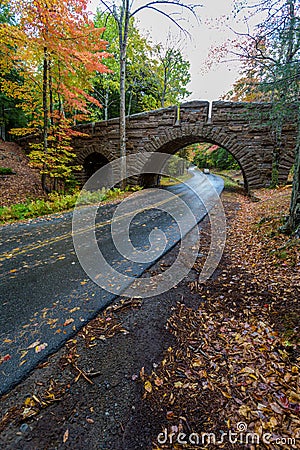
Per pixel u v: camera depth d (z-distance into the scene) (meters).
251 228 5.38
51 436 1.31
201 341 2.06
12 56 8.75
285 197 7.63
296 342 1.87
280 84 4.84
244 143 11.10
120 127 11.95
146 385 1.63
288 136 10.27
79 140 14.60
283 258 3.37
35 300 2.72
